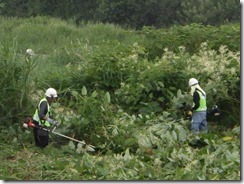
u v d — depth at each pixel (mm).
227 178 24297
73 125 30969
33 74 33625
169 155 26859
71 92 34438
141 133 29875
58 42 65688
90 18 104625
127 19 100938
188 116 33562
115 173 25094
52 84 37406
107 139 30188
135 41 44656
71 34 69250
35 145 30094
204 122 32969
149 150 28375
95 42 65750
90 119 30656
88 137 30922
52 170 26000
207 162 25766
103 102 31531
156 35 43250
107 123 30703
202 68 35781
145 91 35219
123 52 39531
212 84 34469
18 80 31828
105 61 37438
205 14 95750
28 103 31859
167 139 29031
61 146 30016
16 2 108875
